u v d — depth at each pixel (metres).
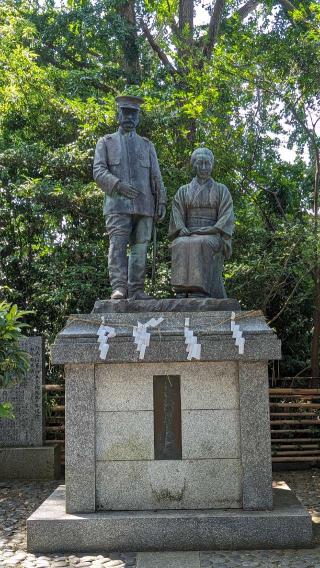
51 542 4.95
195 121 11.07
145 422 5.30
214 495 5.22
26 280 10.67
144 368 5.35
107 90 13.31
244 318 5.45
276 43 10.18
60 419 9.22
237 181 10.64
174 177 10.14
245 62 10.23
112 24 13.56
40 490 7.75
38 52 14.20
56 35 13.94
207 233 6.08
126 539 4.93
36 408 8.67
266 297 9.61
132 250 6.16
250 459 5.18
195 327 5.37
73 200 10.05
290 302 9.93
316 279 9.78
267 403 5.23
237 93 10.56
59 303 10.25
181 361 5.28
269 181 11.21
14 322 5.00
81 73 12.83
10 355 4.99
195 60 11.10
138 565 4.59
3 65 11.26
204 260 5.95
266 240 10.14
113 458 5.27
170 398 5.33
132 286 6.06
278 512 5.05
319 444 9.27
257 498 5.14
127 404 5.32
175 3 12.84
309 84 9.86
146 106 10.76
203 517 4.95
